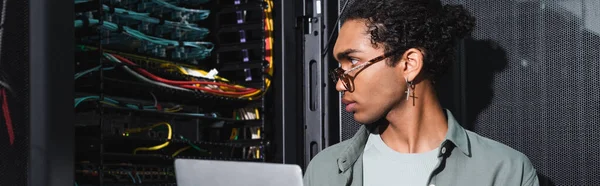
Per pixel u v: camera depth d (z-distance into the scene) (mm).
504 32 2004
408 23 1533
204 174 1281
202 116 2408
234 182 1259
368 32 1552
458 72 2023
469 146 1581
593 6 1926
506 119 1986
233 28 2572
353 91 1569
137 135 2256
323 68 2350
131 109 2156
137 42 2270
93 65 2055
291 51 2482
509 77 1992
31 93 1810
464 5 2043
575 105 1925
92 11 2074
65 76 1844
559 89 1942
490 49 2012
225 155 2531
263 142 2502
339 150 1680
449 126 1569
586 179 1906
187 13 2453
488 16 2020
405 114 1587
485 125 2006
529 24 1981
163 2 2318
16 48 1850
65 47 1849
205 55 2504
